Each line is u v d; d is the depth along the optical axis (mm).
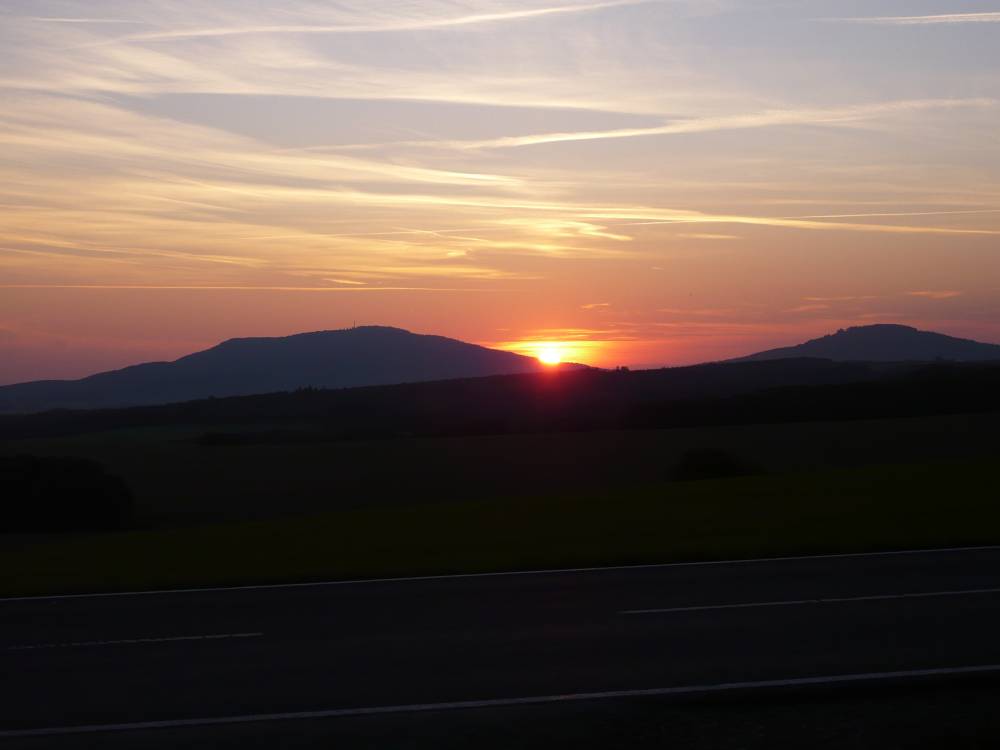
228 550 17281
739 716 7129
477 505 23109
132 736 6883
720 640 9383
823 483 24547
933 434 47812
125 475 43062
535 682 8078
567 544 16828
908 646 8945
